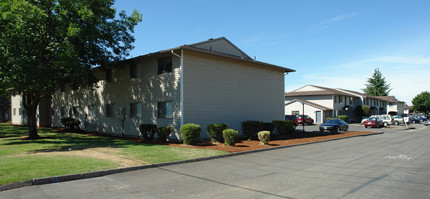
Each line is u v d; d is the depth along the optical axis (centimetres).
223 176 802
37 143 1490
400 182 729
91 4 1603
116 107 2158
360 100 6097
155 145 1410
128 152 1153
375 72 9456
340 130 2706
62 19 1473
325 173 846
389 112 7294
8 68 1419
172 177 786
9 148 1269
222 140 1565
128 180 745
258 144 1532
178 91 1631
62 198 579
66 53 1432
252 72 2123
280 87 2411
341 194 618
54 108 3200
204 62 1755
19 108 3784
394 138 2106
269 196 603
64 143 1493
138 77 1952
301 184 709
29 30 1452
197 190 651
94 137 1941
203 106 1727
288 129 2058
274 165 981
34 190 636
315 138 1931
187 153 1157
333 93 4878
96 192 626
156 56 1802
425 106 8594
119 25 1775
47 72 1520
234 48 2370
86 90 2559
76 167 823
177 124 1628
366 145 1616
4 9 1412
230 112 1909
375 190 651
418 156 1198
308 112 4725
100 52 1764
